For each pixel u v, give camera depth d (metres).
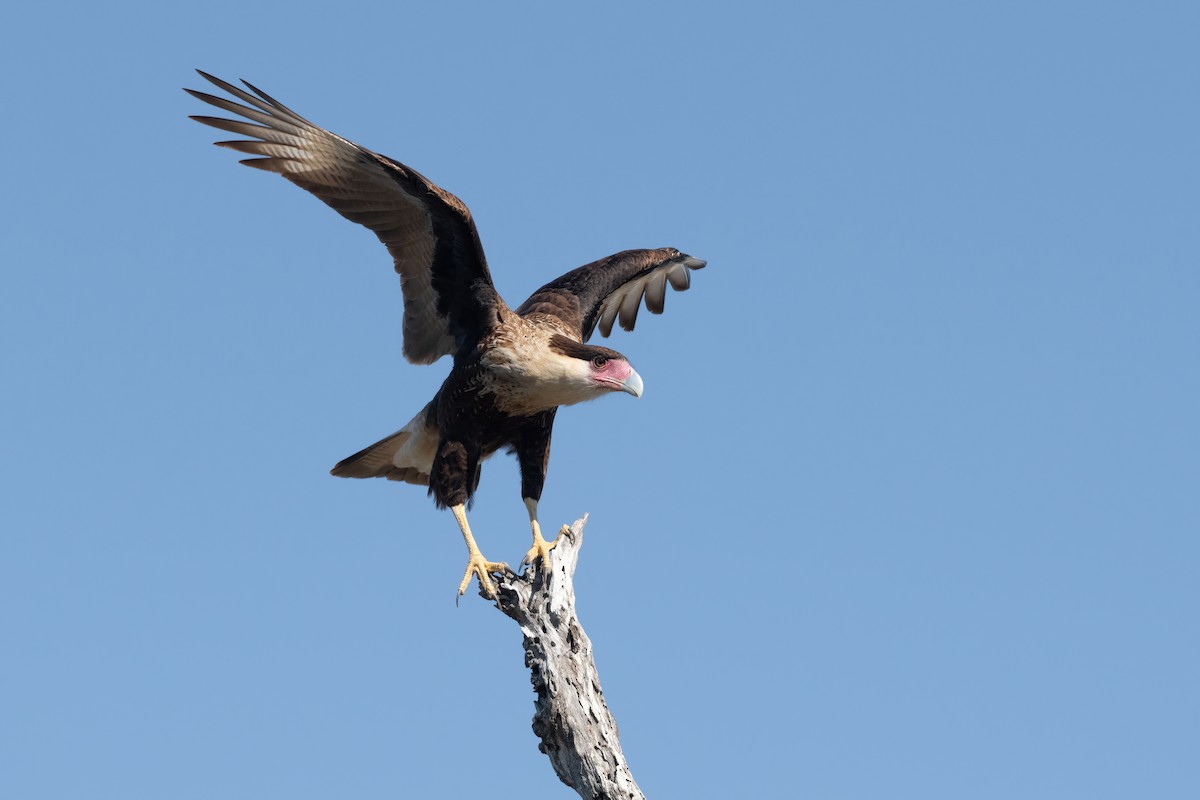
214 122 12.65
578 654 10.70
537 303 15.01
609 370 12.65
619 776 10.48
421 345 13.93
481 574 11.62
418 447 14.45
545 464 13.66
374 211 13.24
